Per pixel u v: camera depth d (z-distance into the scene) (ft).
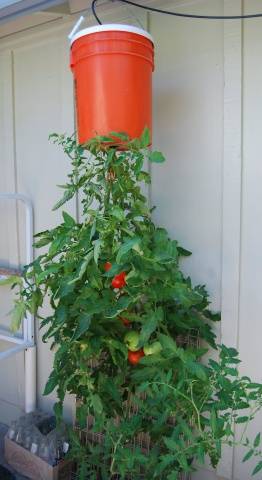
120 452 4.85
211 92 5.70
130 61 4.63
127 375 5.40
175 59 5.93
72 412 7.32
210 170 5.79
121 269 4.31
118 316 5.02
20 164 7.72
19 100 7.62
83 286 4.90
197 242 5.97
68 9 6.66
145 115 4.86
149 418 5.52
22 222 7.86
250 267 5.55
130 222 5.17
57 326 5.13
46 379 7.69
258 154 5.40
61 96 7.04
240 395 4.35
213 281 5.88
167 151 6.10
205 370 4.45
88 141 4.67
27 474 6.71
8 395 8.38
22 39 7.42
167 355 4.49
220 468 5.90
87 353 4.97
